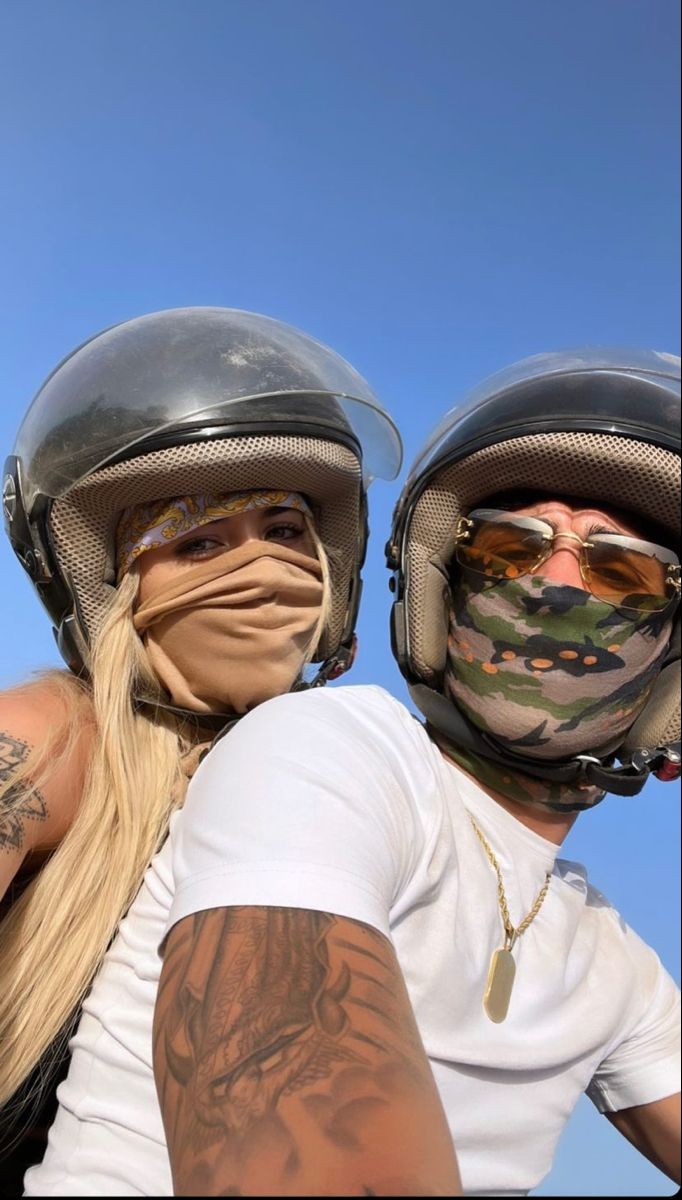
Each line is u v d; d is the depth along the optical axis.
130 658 0.83
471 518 0.76
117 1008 0.65
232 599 0.83
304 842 0.54
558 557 0.74
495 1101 0.65
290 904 0.52
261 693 0.85
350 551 0.94
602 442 0.73
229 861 0.54
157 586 0.84
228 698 0.85
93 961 0.71
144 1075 0.61
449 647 0.77
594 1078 0.83
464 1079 0.63
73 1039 0.68
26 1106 0.73
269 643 0.84
